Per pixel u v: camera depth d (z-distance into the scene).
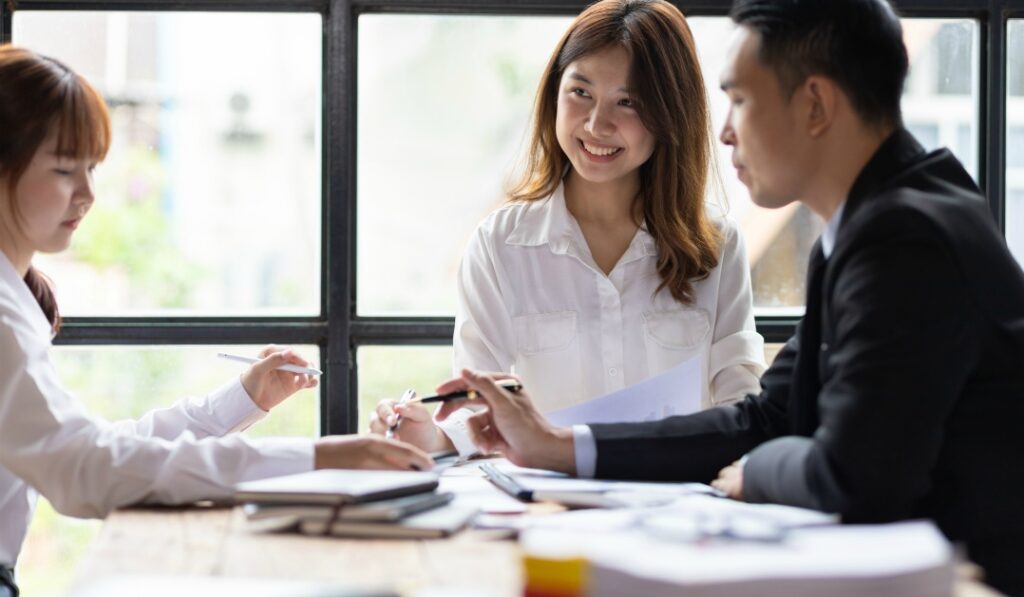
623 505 1.60
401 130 2.99
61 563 3.15
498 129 3.02
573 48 2.45
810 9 1.62
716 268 2.56
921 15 2.99
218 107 2.99
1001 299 1.50
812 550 1.08
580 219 2.59
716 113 3.01
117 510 1.66
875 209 1.52
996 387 1.51
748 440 1.90
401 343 2.98
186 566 1.29
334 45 2.91
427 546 1.39
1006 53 2.99
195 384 2.99
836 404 1.46
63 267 3.00
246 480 1.71
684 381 2.08
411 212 3.02
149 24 2.96
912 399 1.42
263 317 2.99
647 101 2.42
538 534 1.17
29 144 1.91
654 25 2.45
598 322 2.52
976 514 1.51
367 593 1.07
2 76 1.92
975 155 3.04
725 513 1.46
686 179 2.52
